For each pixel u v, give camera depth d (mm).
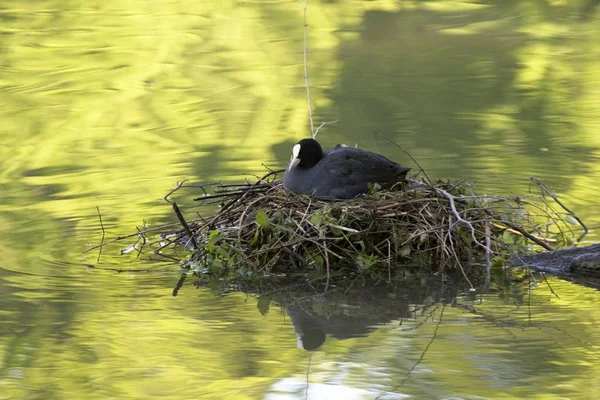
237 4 29328
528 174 14953
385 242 11844
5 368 8984
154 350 9383
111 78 22047
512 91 20344
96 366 9016
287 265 11773
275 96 20219
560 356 9125
